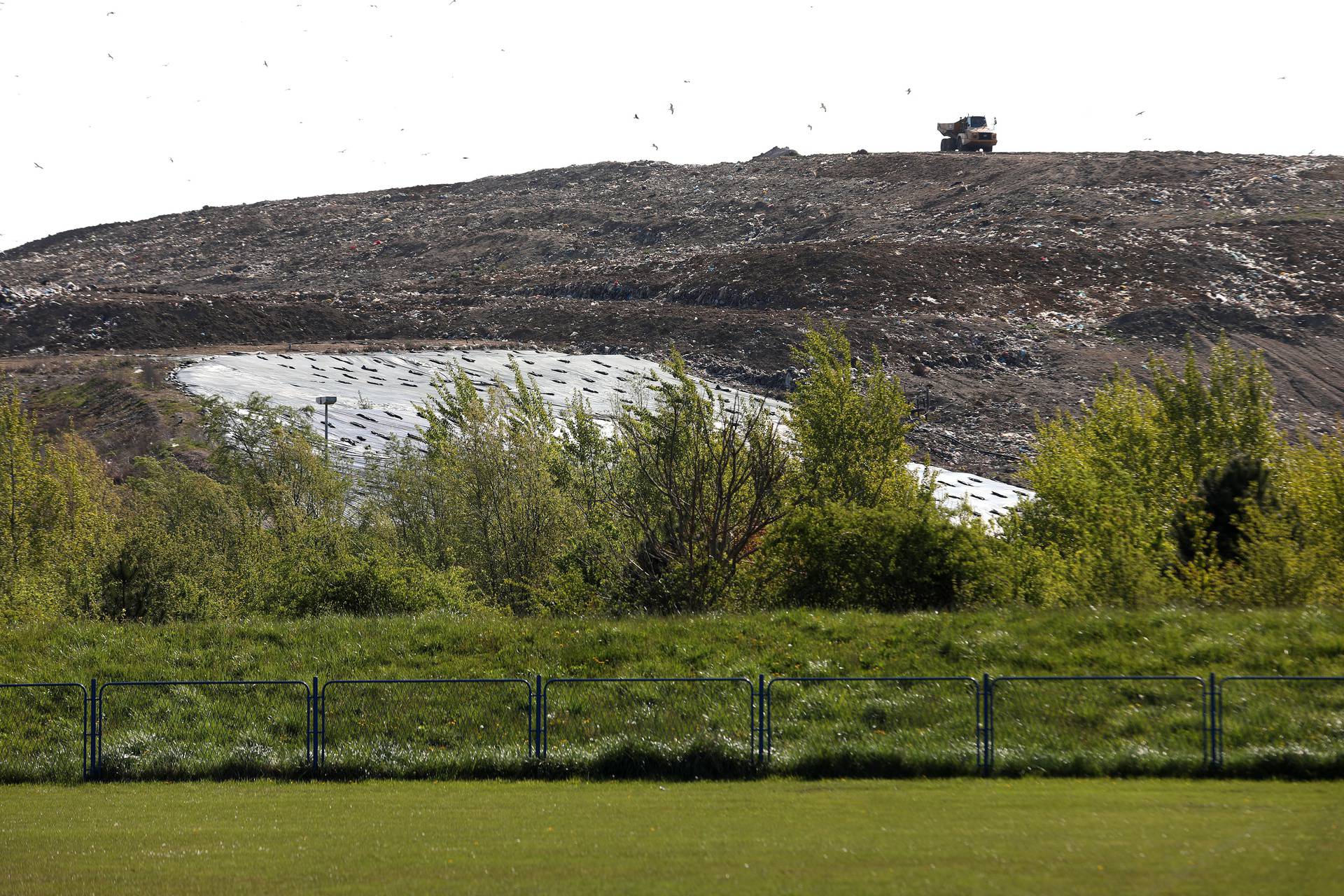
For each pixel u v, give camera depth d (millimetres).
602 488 155375
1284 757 69000
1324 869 45062
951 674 90188
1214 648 90312
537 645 101188
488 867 48812
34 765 77000
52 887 47781
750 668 91688
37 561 160750
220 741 82375
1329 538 123688
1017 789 65562
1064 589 116500
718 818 58250
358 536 164375
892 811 59031
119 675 96125
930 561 118500
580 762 73562
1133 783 67062
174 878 48562
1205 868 45375
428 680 75938
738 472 133125
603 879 46188
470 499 158000
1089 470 138625
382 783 72438
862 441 158250
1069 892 42344
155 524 150375
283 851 53219
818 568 121688
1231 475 134000
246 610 135125
